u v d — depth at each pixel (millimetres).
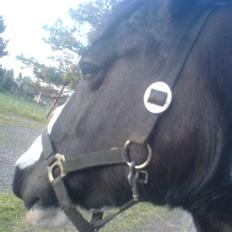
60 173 509
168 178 449
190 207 489
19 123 4758
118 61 470
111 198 488
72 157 495
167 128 438
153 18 461
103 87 475
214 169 436
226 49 446
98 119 473
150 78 451
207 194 459
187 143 435
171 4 445
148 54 458
